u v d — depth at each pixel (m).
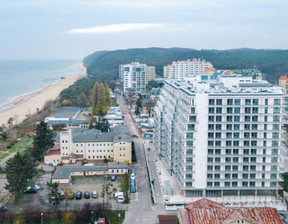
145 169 193.75
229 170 151.00
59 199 141.62
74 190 162.88
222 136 148.38
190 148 149.00
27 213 135.25
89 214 134.38
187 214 111.94
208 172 150.75
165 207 144.62
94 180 176.75
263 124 147.50
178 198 153.62
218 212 107.44
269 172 151.12
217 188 152.00
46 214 136.25
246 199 151.75
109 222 130.12
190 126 147.88
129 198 154.25
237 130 147.62
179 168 160.62
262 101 145.88
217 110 146.50
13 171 148.88
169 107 185.62
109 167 183.50
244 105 145.88
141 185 170.25
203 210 108.00
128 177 179.38
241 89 158.50
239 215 103.88
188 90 155.75
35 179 177.75
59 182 171.62
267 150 149.62
